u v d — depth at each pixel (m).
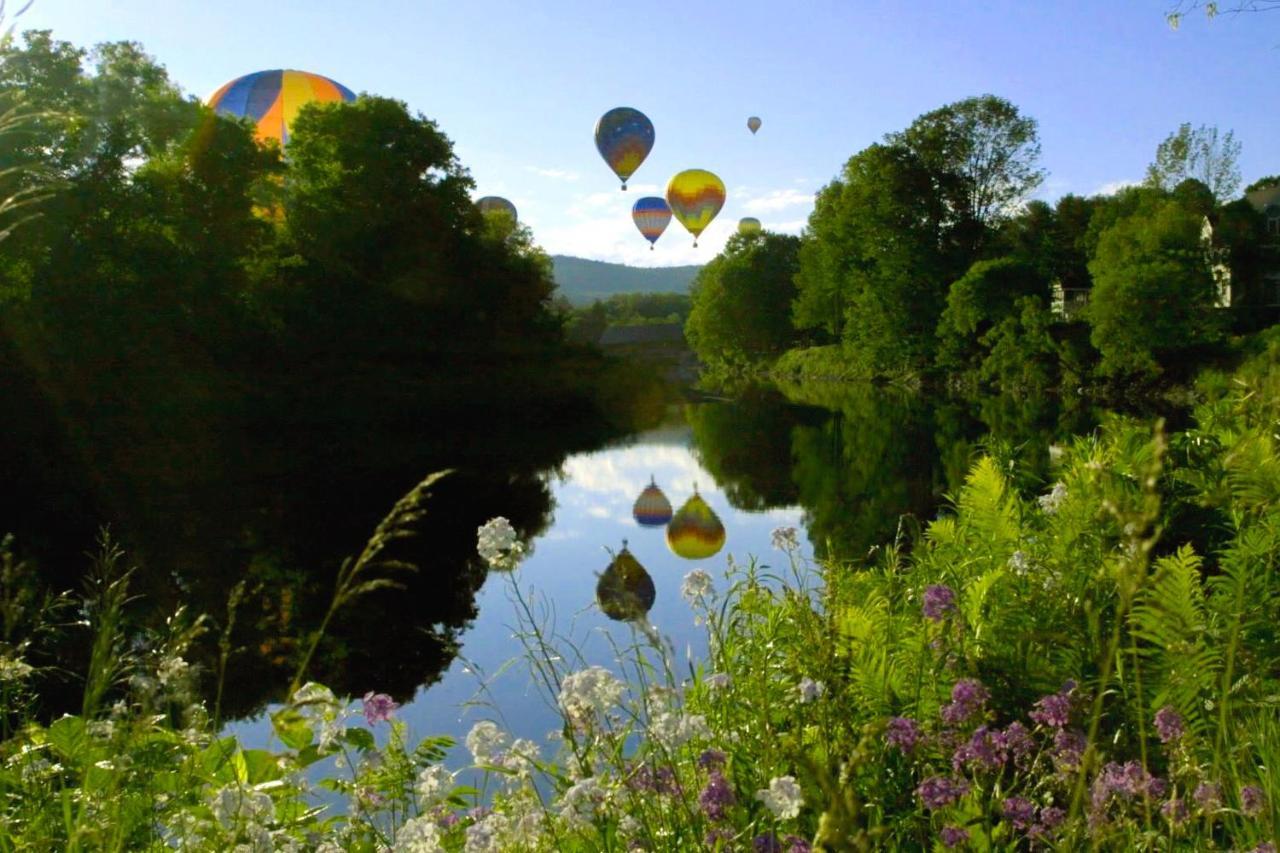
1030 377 47.41
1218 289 45.47
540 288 49.12
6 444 27.53
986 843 2.86
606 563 13.68
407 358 41.94
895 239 56.66
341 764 3.74
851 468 25.02
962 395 50.41
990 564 5.94
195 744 3.48
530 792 3.18
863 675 4.05
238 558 15.92
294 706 2.76
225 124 35.22
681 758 3.54
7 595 3.46
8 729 3.41
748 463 26.80
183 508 21.03
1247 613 4.70
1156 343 40.59
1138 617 4.25
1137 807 2.81
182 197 33.50
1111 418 10.38
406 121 44.19
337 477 25.67
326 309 40.12
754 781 3.36
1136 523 1.92
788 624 5.04
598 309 107.69
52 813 3.13
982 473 6.75
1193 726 3.79
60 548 16.30
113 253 30.75
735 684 4.25
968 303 50.84
